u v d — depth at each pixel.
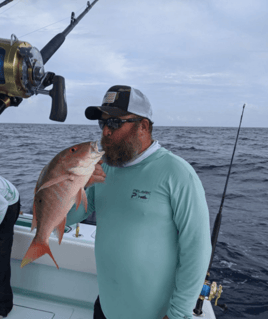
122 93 1.11
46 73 0.87
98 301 1.37
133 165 1.14
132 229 1.09
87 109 1.17
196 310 1.63
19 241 2.08
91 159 0.86
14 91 0.81
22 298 2.04
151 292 1.10
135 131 1.11
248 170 17.19
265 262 6.09
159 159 1.11
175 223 1.07
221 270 5.72
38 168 13.87
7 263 1.81
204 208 1.03
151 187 1.08
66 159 0.86
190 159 20.36
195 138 36.25
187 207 1.02
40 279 2.05
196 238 1.01
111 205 1.16
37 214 0.92
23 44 0.80
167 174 1.06
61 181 0.88
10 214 1.78
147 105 1.14
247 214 9.57
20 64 0.77
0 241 1.76
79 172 0.86
